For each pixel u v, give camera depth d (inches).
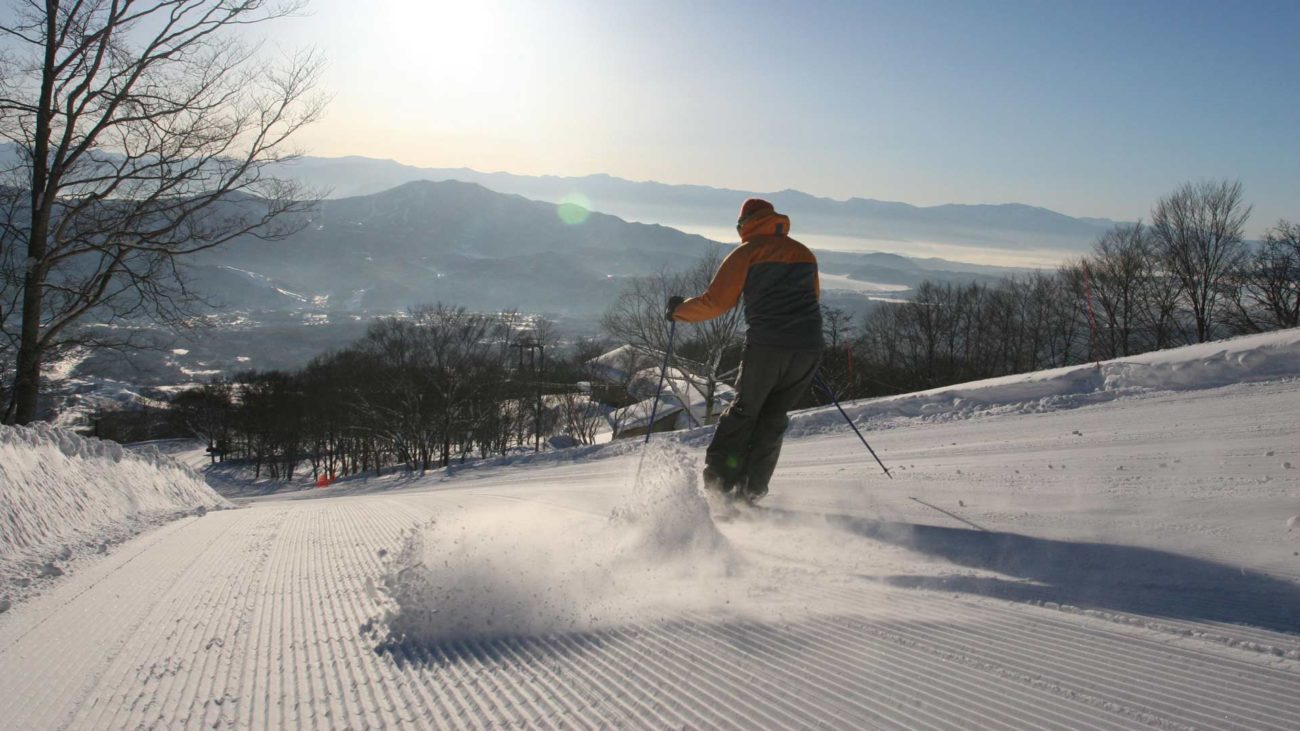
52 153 476.1
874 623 98.4
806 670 84.2
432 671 95.3
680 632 99.8
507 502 269.1
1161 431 266.5
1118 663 81.6
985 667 82.3
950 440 319.0
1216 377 392.2
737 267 182.1
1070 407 382.6
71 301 487.5
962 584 114.0
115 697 94.1
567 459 648.4
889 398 501.4
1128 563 117.6
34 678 104.0
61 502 254.8
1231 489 162.9
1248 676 76.5
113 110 475.2
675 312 195.5
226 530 256.5
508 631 107.0
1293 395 319.3
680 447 159.3
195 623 128.9
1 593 164.2
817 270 184.2
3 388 473.4
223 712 87.0
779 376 180.2
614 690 83.7
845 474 243.0
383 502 353.7
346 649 107.5
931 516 163.5
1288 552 115.7
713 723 73.4
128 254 491.5
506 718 79.0
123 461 346.0
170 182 490.9
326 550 197.9
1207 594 102.0
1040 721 69.1
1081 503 163.5
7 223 464.4
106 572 181.2
